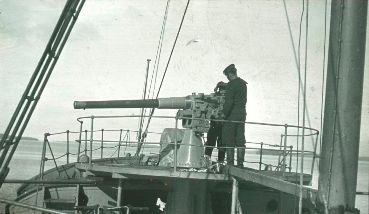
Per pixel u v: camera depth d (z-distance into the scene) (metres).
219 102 10.29
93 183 11.07
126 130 13.68
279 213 11.55
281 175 9.49
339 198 6.49
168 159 10.52
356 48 6.48
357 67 6.50
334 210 6.45
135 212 12.99
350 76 6.48
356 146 6.54
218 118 10.23
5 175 7.34
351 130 6.50
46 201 12.47
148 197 13.55
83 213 12.02
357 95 6.51
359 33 6.49
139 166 10.20
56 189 12.88
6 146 7.28
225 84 10.59
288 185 7.09
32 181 9.83
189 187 10.23
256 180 8.05
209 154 11.02
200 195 10.26
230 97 9.78
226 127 9.86
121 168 9.81
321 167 6.69
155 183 11.16
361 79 6.54
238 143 9.85
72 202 12.48
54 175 13.16
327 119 6.65
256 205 11.60
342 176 6.48
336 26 6.57
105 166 10.27
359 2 6.48
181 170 9.41
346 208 6.46
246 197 11.57
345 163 6.49
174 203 10.30
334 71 6.54
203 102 10.23
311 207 6.89
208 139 11.07
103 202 12.40
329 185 6.52
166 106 10.60
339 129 6.50
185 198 10.20
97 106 11.06
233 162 9.76
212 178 9.20
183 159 10.05
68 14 7.26
